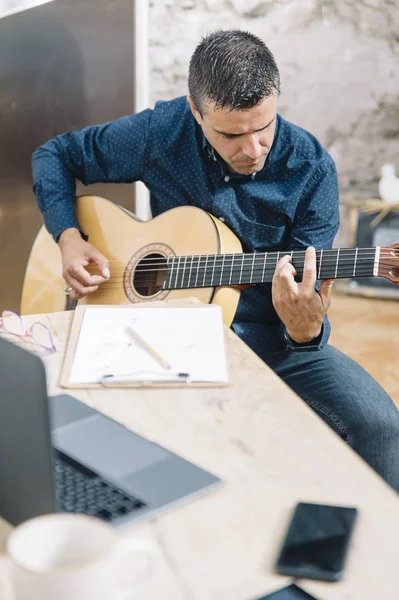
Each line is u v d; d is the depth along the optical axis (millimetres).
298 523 878
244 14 3424
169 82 3500
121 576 767
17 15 2514
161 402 1173
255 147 1761
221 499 937
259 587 800
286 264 1632
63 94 2502
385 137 3586
